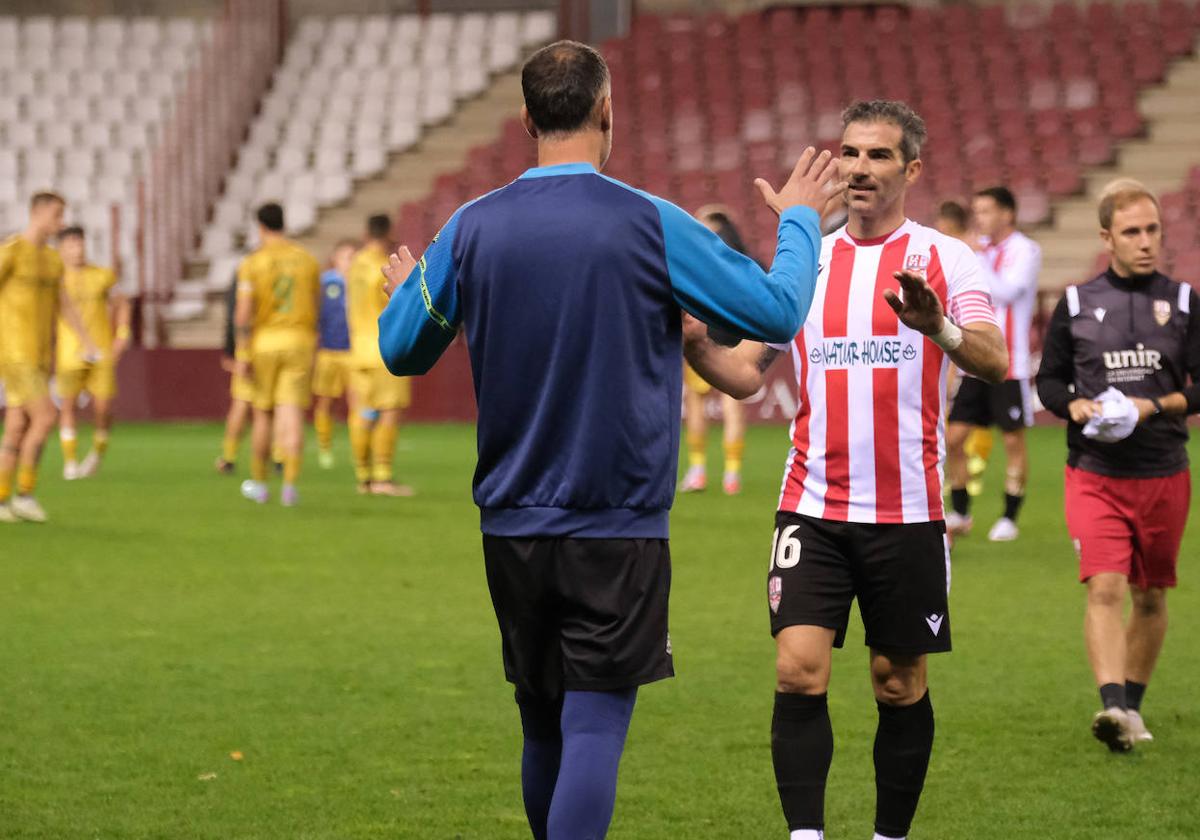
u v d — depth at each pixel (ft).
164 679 71.77
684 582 99.30
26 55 327.88
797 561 46.93
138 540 117.91
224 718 64.75
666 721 64.39
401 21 333.42
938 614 46.52
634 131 300.81
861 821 51.90
